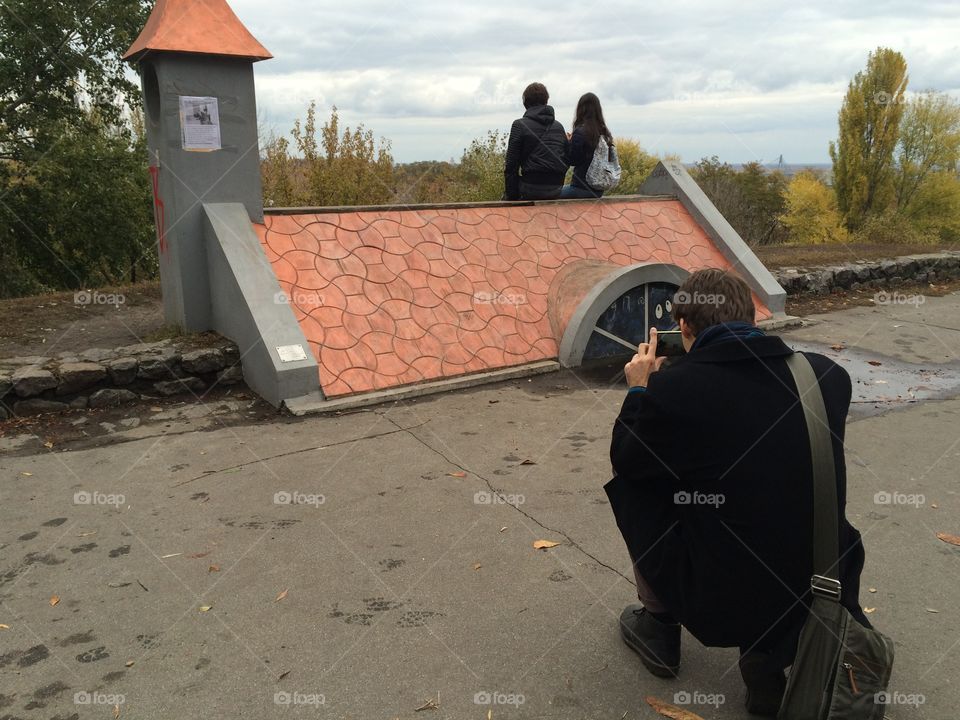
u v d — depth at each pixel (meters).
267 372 5.61
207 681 2.52
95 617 2.91
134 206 19.91
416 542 3.54
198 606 2.99
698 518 2.09
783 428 2.01
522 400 5.89
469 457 4.67
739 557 2.03
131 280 23.12
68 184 18.89
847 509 3.88
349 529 3.68
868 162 37.59
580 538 3.58
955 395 5.96
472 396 5.98
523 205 7.98
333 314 6.16
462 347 6.52
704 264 8.59
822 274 10.12
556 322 7.05
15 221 19.02
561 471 4.44
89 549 3.47
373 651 2.68
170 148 6.04
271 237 6.41
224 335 6.32
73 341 6.92
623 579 3.20
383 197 13.70
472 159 16.11
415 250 6.98
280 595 3.07
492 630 2.81
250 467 4.49
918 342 7.79
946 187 38.44
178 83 5.96
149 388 5.69
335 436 5.04
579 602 3.01
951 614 2.88
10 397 5.19
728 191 40.12
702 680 2.51
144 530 3.67
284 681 2.51
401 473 4.41
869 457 4.63
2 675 2.55
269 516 3.83
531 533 3.63
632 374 2.37
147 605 3.00
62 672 2.56
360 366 5.95
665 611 2.48
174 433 5.07
